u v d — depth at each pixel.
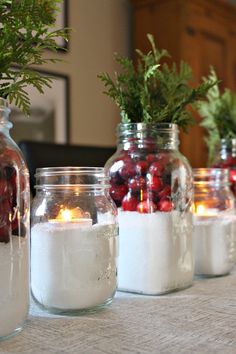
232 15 3.02
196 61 2.76
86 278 0.62
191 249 0.78
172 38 2.69
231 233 0.88
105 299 0.64
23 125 2.47
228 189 0.95
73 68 2.72
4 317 0.52
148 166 0.74
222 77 2.97
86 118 2.82
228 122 1.10
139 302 0.68
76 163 1.66
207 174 0.92
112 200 0.70
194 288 0.77
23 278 0.55
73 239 0.62
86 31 2.79
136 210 0.74
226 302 0.67
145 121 0.77
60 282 0.62
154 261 0.72
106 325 0.57
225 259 0.86
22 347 0.50
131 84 0.79
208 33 2.85
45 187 0.66
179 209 0.75
